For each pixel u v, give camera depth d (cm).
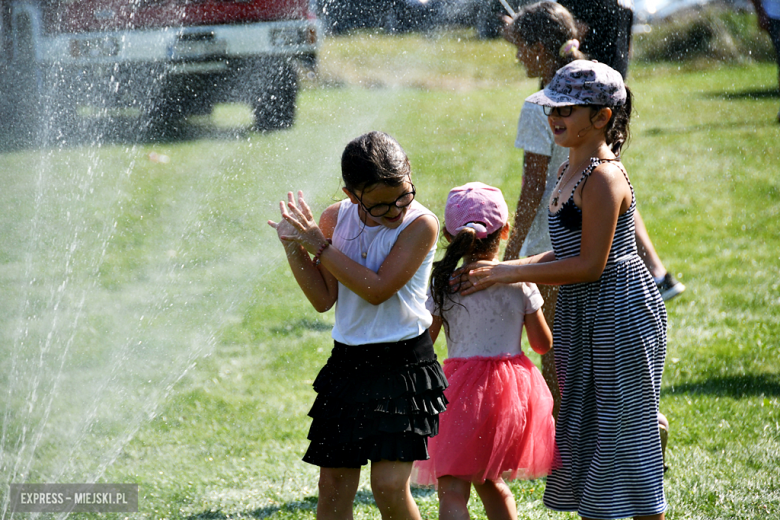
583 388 554
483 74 3133
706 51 3228
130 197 1511
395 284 513
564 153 718
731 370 900
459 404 554
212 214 1404
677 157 2092
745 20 3189
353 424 504
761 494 641
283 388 867
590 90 545
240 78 1883
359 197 513
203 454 719
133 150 1736
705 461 696
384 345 516
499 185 1827
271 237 1342
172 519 612
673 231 1499
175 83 1798
